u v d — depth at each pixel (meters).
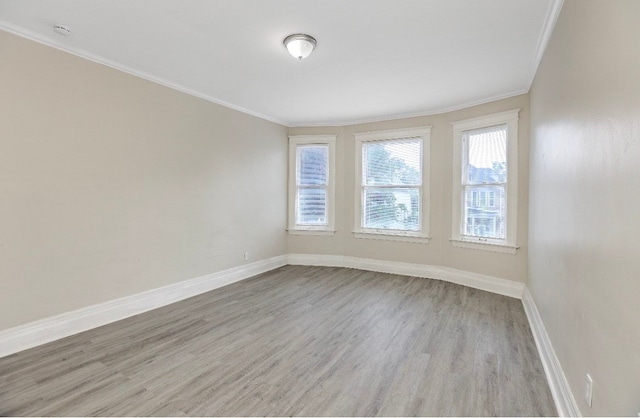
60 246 2.73
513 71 3.23
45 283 2.63
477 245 4.16
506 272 3.88
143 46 2.77
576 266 1.69
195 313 3.31
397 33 2.53
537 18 2.30
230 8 2.22
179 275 3.75
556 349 2.08
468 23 2.38
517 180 3.76
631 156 1.09
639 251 1.02
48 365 2.26
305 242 5.56
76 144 2.82
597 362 1.36
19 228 2.49
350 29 2.48
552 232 2.31
